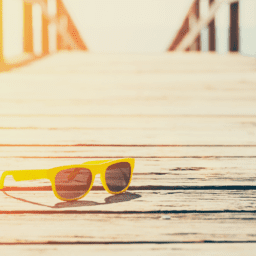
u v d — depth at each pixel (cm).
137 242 210
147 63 630
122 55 752
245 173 232
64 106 319
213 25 816
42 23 751
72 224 214
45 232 212
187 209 219
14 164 236
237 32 751
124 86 422
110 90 398
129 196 223
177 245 210
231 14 785
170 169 234
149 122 270
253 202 221
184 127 265
